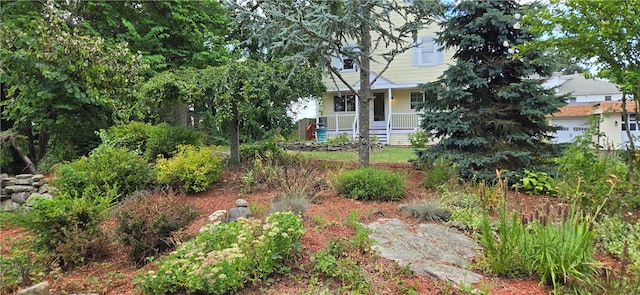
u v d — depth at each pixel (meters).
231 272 2.46
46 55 6.21
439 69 15.59
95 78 6.76
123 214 3.32
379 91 17.05
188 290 2.48
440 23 6.55
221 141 12.71
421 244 3.46
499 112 6.02
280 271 2.77
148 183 5.53
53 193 4.74
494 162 5.65
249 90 6.58
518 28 5.97
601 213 3.77
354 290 2.56
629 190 3.96
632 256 3.05
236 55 11.83
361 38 6.84
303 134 18.20
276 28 6.37
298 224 3.06
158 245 3.31
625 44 4.20
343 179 5.30
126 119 7.48
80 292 2.68
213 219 4.25
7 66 6.13
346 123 16.64
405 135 15.73
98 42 6.75
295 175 5.64
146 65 7.55
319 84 7.82
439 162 5.95
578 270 2.74
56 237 3.18
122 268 3.15
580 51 4.58
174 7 10.91
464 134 6.14
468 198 4.57
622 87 4.36
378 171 5.46
